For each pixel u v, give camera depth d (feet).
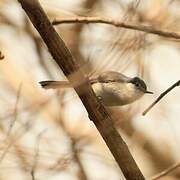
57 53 22.08
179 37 26.16
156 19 28.81
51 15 34.88
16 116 29.27
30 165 30.12
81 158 34.42
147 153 43.62
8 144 28.55
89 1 35.09
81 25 38.09
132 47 25.72
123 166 23.54
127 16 26.63
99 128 23.48
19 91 30.71
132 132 43.14
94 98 23.12
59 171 30.58
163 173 27.20
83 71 23.45
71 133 34.60
